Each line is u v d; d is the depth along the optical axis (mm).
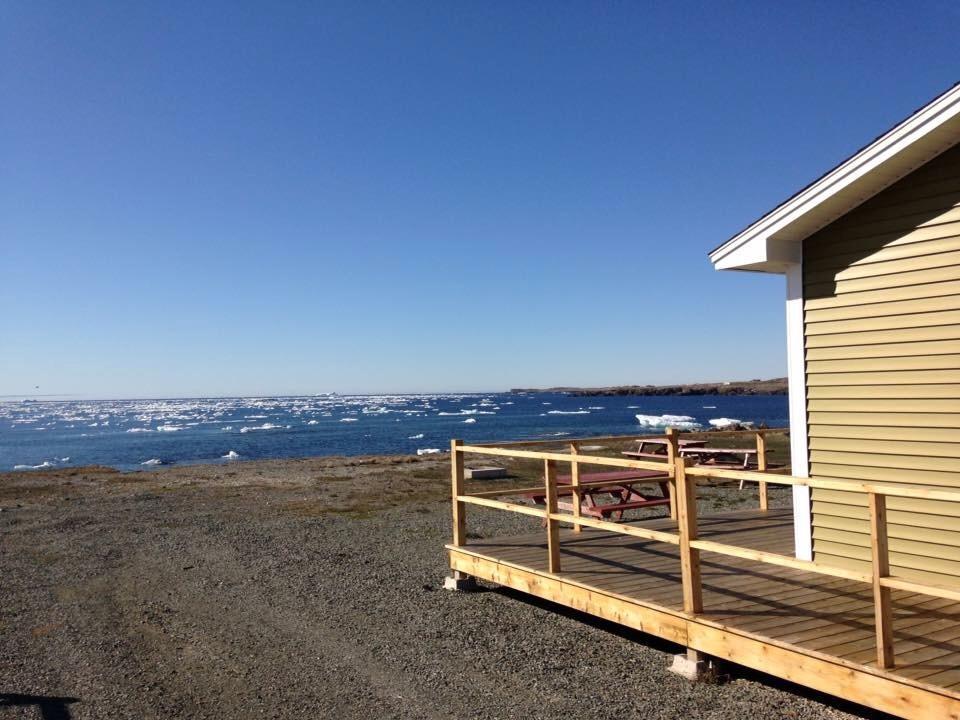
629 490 11148
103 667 5840
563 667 5539
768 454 21641
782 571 6391
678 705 4742
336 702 5012
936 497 3586
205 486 19469
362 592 8055
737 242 6703
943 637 4516
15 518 14602
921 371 5602
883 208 5895
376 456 28797
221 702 5066
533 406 139000
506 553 7641
